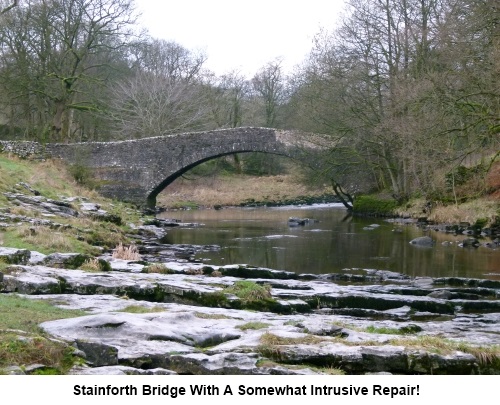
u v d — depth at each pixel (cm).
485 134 2475
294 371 723
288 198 5331
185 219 3728
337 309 1280
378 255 2175
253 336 842
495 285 1584
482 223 2842
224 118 6450
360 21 3628
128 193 4006
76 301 1079
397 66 3469
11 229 1839
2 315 864
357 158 3953
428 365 768
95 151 4016
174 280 1338
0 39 4022
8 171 2877
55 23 4169
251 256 2138
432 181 3152
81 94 4728
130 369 708
